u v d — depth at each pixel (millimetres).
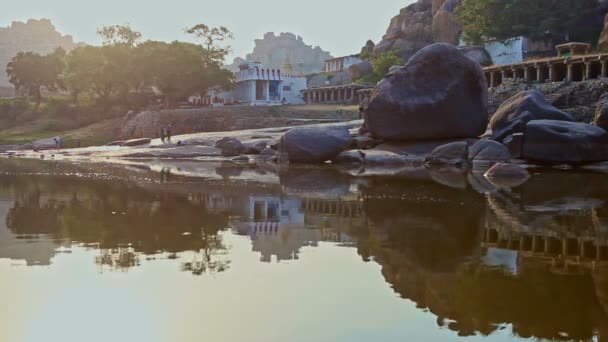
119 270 5922
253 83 89312
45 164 27562
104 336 4098
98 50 84188
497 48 77500
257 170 22422
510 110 26047
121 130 75125
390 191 14227
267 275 5746
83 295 5035
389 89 27359
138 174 20297
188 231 8305
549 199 12492
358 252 6910
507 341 3979
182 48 79125
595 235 8117
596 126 23031
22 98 104438
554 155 22469
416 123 26812
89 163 28516
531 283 5469
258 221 9320
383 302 4863
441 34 98438
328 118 66062
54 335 4090
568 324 4328
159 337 4020
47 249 6910
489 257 6633
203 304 4789
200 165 26125
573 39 77312
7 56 198000
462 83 26469
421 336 4074
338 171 21609
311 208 11023
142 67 77812
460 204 11641
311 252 6898
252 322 4371
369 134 29391
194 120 71000
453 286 5363
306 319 4426
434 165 24203
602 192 13898
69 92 109750
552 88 49406
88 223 8945
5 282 5438
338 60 108812
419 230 8508
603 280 5590
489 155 24047
